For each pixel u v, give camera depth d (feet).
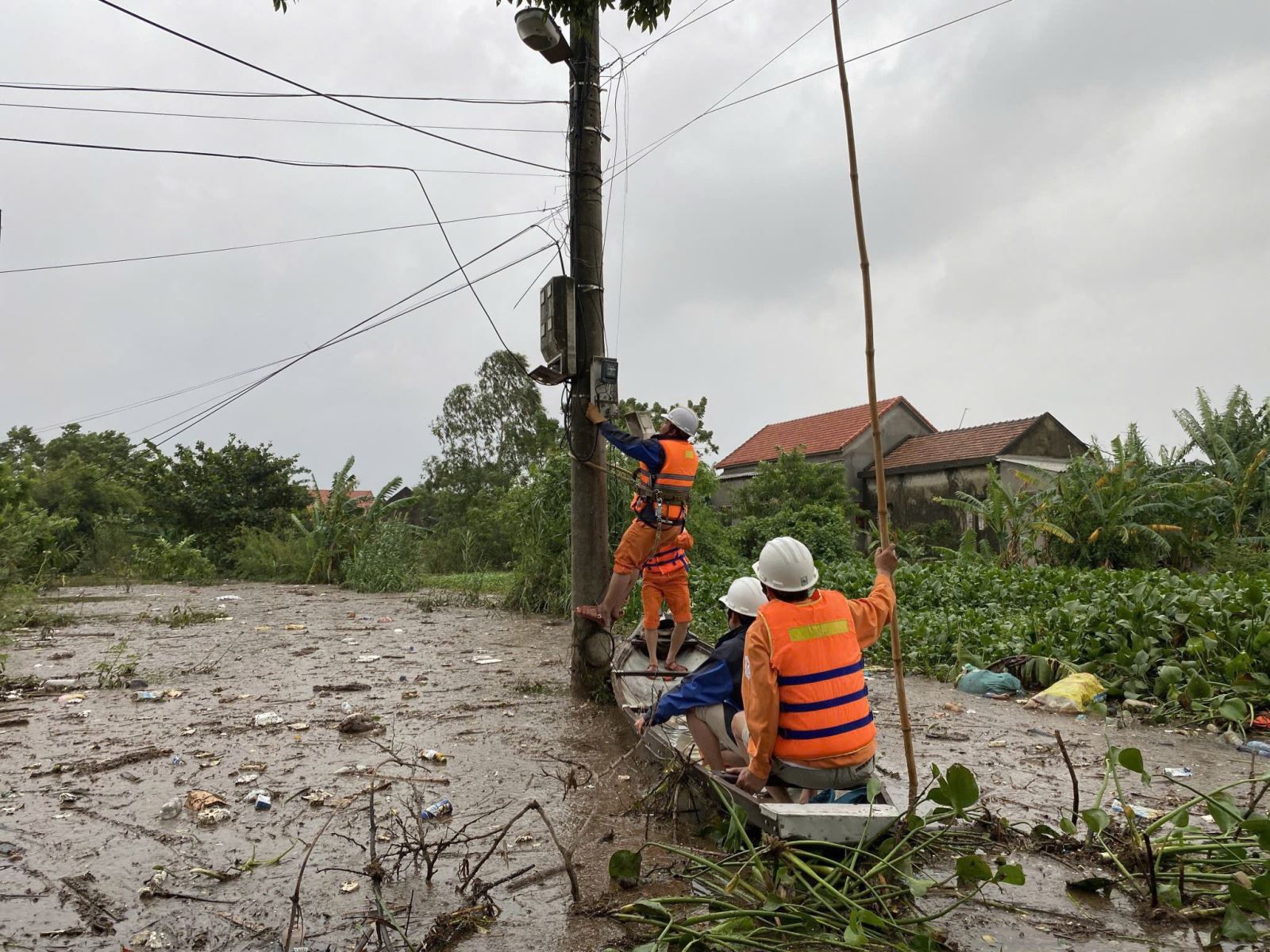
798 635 13.97
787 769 14.17
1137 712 25.48
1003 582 42.57
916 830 14.03
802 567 14.23
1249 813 14.78
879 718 25.40
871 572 48.98
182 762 20.39
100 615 49.34
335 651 36.40
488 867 14.75
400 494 153.99
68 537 83.46
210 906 13.24
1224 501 70.85
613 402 26.00
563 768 20.10
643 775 19.54
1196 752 21.74
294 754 21.08
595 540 26.84
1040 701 26.58
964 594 41.83
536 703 26.58
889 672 32.48
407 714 25.22
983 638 32.65
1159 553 69.82
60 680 29.81
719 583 44.04
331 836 15.99
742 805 14.34
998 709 26.55
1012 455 91.35
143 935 12.28
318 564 76.33
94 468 90.12
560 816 17.13
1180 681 25.98
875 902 12.59
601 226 26.58
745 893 13.17
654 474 25.17
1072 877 14.38
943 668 31.53
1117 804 17.78
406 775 19.52
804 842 12.80
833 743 13.92
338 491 77.77
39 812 17.04
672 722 21.62
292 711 25.50
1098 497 68.44
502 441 141.69
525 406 142.20
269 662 33.60
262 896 13.56
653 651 25.99
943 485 98.27
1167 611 30.09
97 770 19.70
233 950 11.93
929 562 71.61
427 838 15.99
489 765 20.35
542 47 25.53
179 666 32.48
